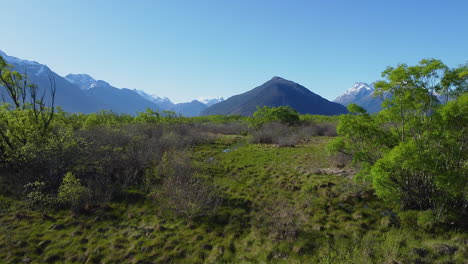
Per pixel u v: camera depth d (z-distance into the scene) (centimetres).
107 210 891
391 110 718
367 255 592
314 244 669
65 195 895
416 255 571
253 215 845
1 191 948
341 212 796
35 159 1066
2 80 1191
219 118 3966
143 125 2061
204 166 1330
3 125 1104
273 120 2612
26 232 757
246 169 1304
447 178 587
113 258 657
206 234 753
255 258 645
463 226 649
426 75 640
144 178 1140
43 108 1321
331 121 3058
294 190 995
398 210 762
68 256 668
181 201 886
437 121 627
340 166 1220
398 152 607
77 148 1177
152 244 705
